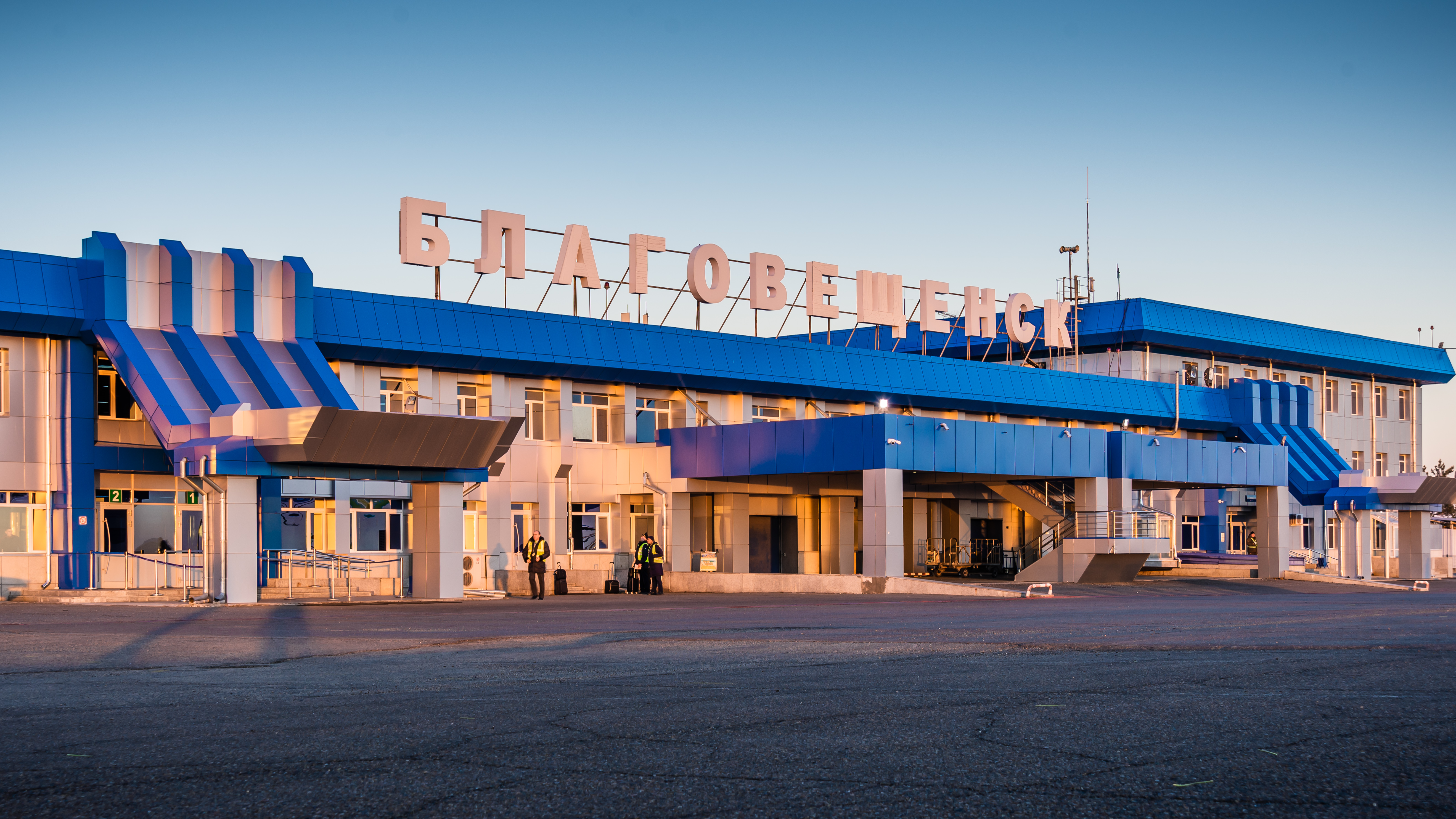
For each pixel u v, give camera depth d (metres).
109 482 39.28
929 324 61.66
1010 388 62.66
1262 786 7.15
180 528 40.62
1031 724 9.56
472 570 46.53
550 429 49.34
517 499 48.06
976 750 8.38
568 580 47.88
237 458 33.53
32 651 17.56
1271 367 79.12
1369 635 19.78
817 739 8.91
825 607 31.75
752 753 8.31
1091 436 50.22
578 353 48.97
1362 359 82.06
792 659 15.96
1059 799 6.85
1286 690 11.76
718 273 54.41
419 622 24.88
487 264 47.91
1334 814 6.48
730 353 53.53
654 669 14.66
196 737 9.16
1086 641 18.52
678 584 48.09
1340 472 68.12
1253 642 18.27
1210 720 9.70
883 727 9.45
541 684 12.96
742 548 50.06
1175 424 70.12
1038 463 48.25
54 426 38.44
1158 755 8.16
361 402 44.25
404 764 7.98
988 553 64.75
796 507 55.25
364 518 44.56
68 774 7.67
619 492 51.03
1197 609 29.86
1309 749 8.35
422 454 35.81
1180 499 76.69
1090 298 77.19
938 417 60.97
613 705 10.98
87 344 38.84
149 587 39.25
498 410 47.53
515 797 6.99
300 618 26.67
